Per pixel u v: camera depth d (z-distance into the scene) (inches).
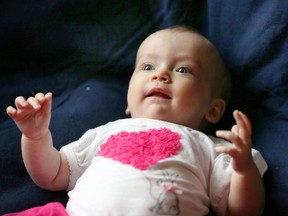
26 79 48.1
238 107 43.5
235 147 31.7
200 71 41.1
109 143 37.3
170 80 39.7
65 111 45.3
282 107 41.1
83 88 47.7
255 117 42.3
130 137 36.8
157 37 42.5
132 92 40.8
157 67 41.0
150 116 39.4
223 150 31.8
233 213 35.1
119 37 48.4
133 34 48.2
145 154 35.4
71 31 48.3
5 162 40.8
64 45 48.4
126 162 34.9
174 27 44.4
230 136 31.5
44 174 37.7
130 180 33.9
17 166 40.8
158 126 38.2
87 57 48.8
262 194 34.6
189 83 39.9
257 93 42.4
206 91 41.2
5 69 48.7
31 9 47.9
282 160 38.3
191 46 41.7
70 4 48.0
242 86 43.5
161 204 33.0
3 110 46.2
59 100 47.0
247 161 32.2
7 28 47.6
